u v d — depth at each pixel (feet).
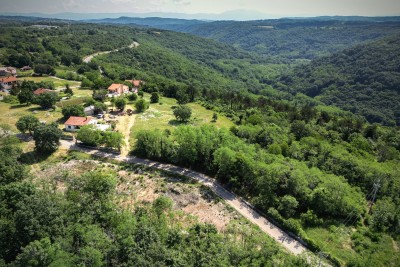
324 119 442.91
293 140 317.42
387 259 163.53
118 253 139.03
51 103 408.87
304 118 440.04
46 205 155.84
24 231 143.95
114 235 153.99
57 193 197.36
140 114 407.85
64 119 370.53
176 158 273.75
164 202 199.62
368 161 268.62
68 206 168.35
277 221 198.70
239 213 210.59
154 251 138.21
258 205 214.48
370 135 382.42
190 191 238.07
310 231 190.60
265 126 350.84
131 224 155.74
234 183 240.73
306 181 219.00
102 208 174.29
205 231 173.27
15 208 163.22
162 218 180.04
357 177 241.55
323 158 263.70
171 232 162.71
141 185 246.27
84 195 184.55
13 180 212.84
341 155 264.93
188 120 393.70
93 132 305.53
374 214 196.75
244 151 257.75
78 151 296.92
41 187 231.30
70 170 266.57
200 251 146.20
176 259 138.62
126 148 305.73
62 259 128.36
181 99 488.02
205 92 568.82
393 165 267.59
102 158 286.05
